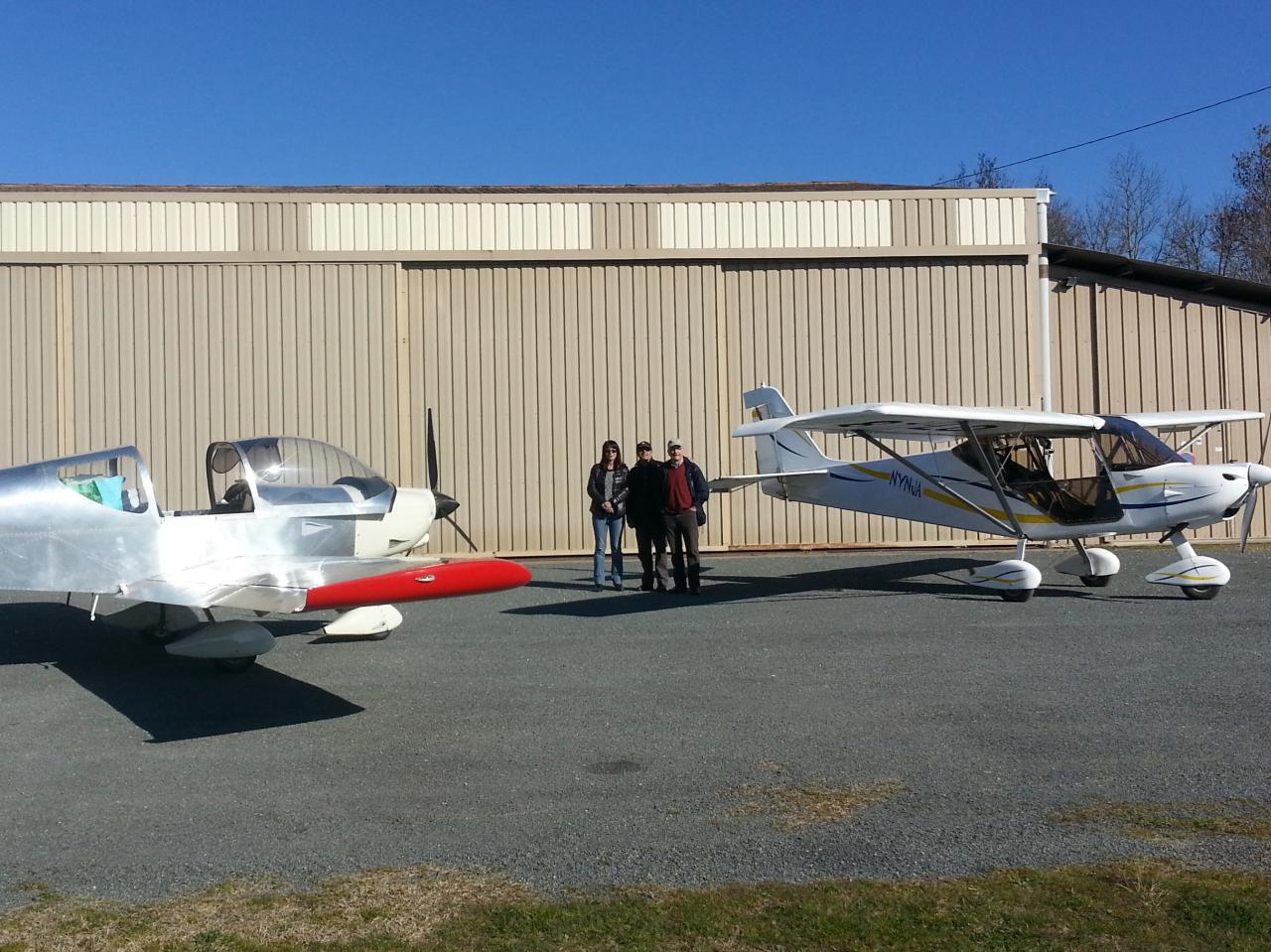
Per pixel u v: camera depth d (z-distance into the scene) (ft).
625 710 19.31
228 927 10.62
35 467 23.32
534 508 44.98
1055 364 47.44
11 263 43.24
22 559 22.49
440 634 27.27
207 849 12.95
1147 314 47.88
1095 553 33.17
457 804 14.46
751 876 11.75
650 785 15.05
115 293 43.65
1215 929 10.02
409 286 44.75
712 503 45.47
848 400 45.75
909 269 46.11
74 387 43.45
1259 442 48.16
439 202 44.80
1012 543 45.39
